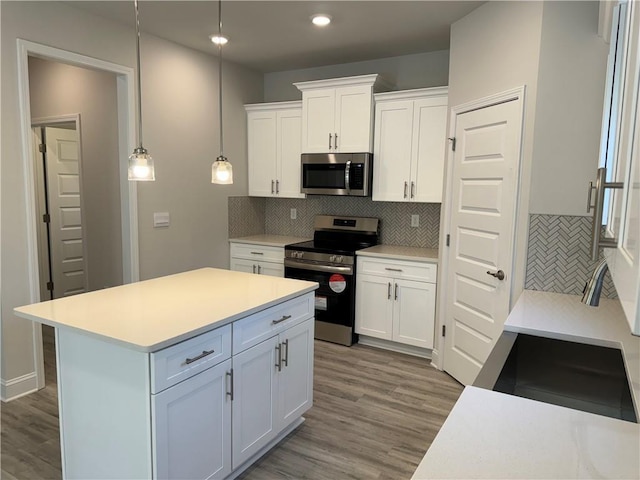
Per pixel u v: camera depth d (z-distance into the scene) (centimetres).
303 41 385
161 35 373
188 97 410
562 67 243
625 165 76
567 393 167
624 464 85
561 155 249
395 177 399
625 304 62
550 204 254
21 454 240
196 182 427
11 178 286
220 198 457
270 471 228
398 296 384
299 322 251
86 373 187
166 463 173
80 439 195
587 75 238
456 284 335
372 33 362
